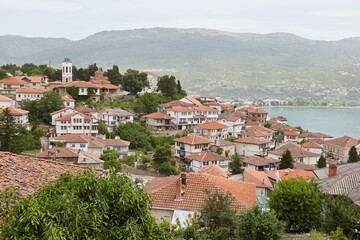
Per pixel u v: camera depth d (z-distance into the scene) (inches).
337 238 1141.7
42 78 5954.7
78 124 4384.8
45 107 4687.5
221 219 1071.6
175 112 5447.8
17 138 3341.5
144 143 4441.4
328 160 4881.9
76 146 3720.5
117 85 6186.0
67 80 6008.9
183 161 4328.3
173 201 1300.4
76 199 510.9
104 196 534.0
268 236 1003.3
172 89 6466.5
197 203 1285.7
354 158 3811.5
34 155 3324.3
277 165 3895.2
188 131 5270.7
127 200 534.6
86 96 5462.6
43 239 458.0
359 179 1672.0
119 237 517.0
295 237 1178.6
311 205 1302.9
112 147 3971.5
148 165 3681.1
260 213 1048.8
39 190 539.2
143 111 5595.5
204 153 3905.0
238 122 5669.3
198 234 985.5
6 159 782.5
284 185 1352.1
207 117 5905.5
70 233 477.1
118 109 5027.1
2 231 473.7
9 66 7130.9
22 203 493.4
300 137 5713.6
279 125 6181.1
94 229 498.0
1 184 667.4
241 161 3956.7
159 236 570.6
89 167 607.2
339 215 1258.6
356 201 1446.9
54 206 487.8
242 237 1018.7
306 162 4259.4
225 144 4613.7
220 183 1418.6
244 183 1531.7
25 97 5103.3
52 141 3784.5
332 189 1593.3
